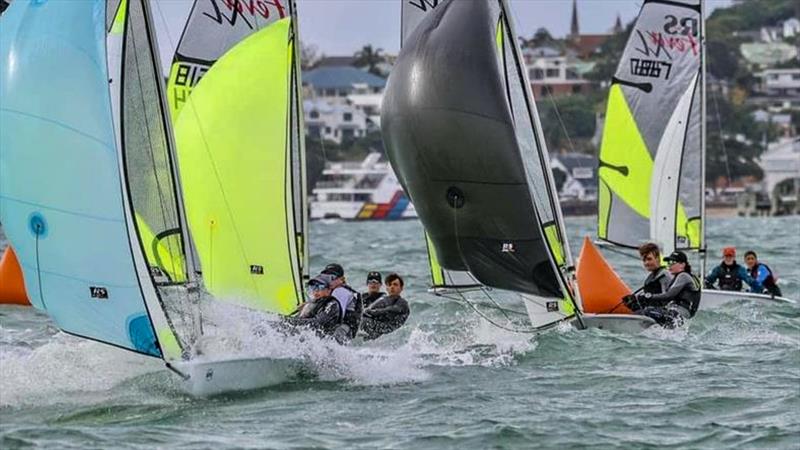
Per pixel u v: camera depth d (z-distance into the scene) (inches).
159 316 2149.4
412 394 2251.5
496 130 2556.6
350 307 2503.7
